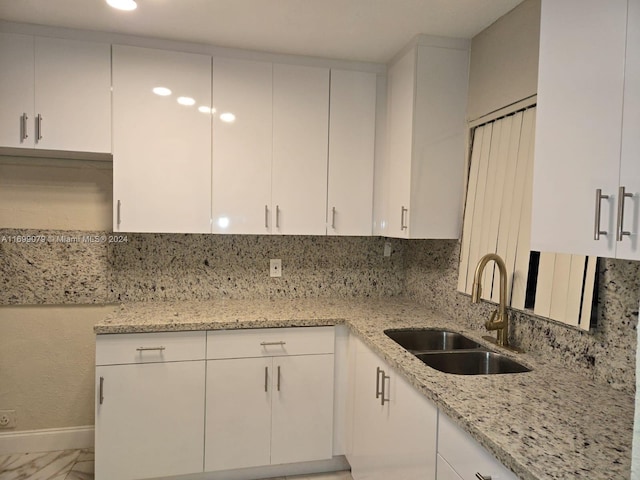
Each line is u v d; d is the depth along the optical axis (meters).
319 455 2.28
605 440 1.01
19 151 2.20
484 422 1.10
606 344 1.39
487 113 2.05
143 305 2.47
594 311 1.43
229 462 2.16
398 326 2.12
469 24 2.03
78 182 2.47
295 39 2.21
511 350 1.76
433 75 2.18
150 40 2.22
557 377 1.46
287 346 2.21
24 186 2.41
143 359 2.03
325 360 2.26
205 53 2.30
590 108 1.06
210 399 2.12
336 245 2.86
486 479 1.05
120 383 2.02
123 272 2.54
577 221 1.09
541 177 1.22
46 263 2.45
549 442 1.00
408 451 1.51
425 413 1.38
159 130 2.25
